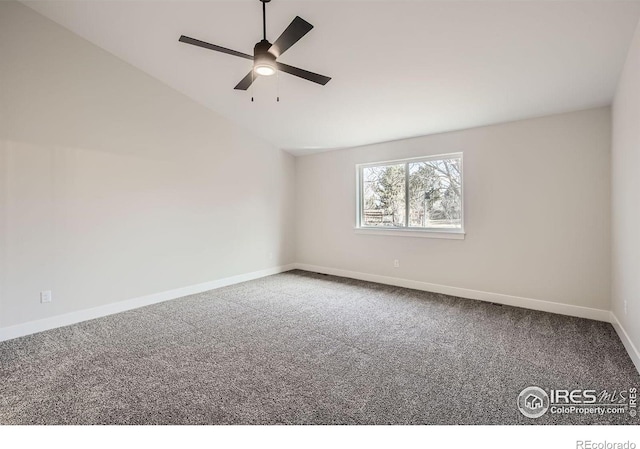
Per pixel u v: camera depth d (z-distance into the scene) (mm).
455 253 3943
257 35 2812
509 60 2531
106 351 2441
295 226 5746
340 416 1660
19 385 1965
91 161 3180
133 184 3512
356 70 2990
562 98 2936
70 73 3029
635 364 2148
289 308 3492
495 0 2021
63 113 2988
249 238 4883
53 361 2279
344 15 2373
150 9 2670
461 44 2445
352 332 2811
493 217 3635
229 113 4348
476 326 2938
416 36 2447
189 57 3297
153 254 3701
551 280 3303
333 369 2160
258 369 2162
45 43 2871
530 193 3391
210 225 4320
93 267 3197
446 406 1740
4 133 2654
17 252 2725
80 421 1623
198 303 3682
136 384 1977
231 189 4598
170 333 2803
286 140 4996
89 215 3168
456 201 4004
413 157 4270
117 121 3373
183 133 3980
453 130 3900
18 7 2719
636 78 2059
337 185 5141
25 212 2766
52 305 2924
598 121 3016
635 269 2160
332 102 3658
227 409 1724
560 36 2213
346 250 5066
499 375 2066
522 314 3248
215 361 2279
